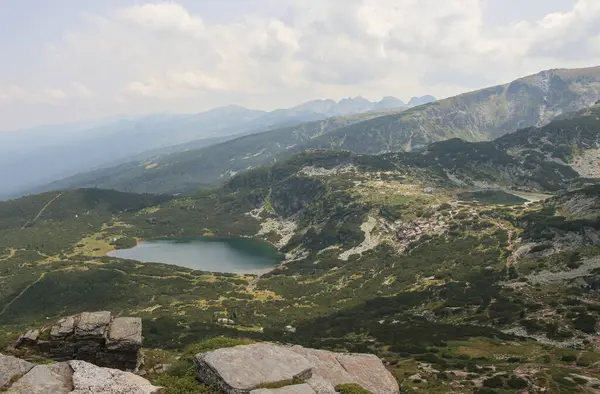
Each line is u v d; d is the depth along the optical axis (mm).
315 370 24562
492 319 95625
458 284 129625
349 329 110875
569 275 109812
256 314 149375
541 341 76500
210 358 21609
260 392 18328
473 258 155125
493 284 121250
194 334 114688
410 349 78125
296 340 104625
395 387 25969
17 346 31328
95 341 31547
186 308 160875
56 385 17266
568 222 143500
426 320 109312
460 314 105750
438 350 75188
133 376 19172
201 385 20891
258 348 23000
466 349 73938
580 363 58469
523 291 109062
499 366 60281
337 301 156625
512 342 76188
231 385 19312
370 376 26062
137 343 31109
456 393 49594
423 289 138875
